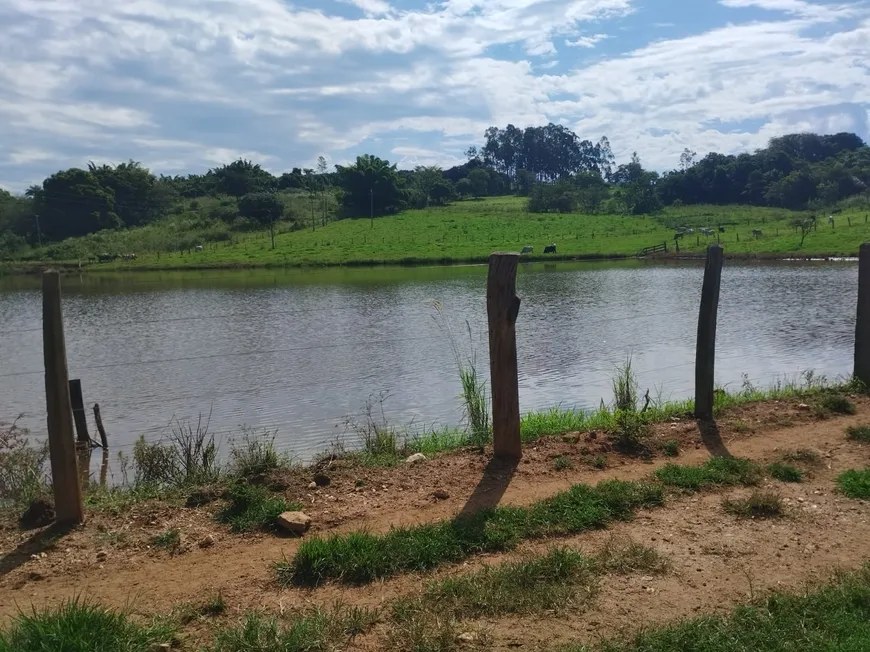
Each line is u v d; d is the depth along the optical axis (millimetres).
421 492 6340
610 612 4340
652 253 61875
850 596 4391
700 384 8609
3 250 81438
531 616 4289
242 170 126875
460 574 4828
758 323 24719
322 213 103438
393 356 20719
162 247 83562
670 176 119750
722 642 3947
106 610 4234
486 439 8336
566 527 5539
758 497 5965
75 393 12258
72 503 5688
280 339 24641
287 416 14312
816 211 87562
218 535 5508
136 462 9781
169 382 18062
